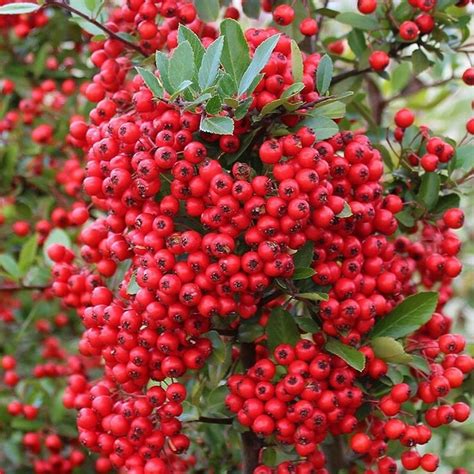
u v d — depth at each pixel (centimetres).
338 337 46
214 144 44
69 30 65
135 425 45
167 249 43
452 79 60
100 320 45
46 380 63
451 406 47
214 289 44
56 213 58
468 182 52
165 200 43
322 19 55
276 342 46
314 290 46
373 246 46
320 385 45
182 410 46
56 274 49
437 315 49
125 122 44
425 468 46
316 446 45
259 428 45
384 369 46
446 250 49
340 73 56
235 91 43
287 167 42
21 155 64
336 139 45
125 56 51
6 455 63
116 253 45
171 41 48
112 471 62
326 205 44
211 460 57
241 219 43
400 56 53
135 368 45
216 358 45
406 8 51
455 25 52
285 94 43
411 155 50
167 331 44
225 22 43
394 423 46
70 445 63
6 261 58
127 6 50
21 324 69
